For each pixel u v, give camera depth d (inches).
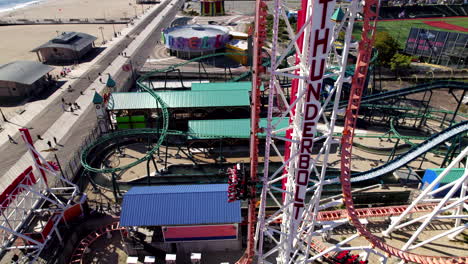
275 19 973.8
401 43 5890.8
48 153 2635.3
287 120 2866.6
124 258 1760.6
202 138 2664.9
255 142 1187.3
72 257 1743.4
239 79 3826.3
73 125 3088.1
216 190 1823.3
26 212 1791.3
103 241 1856.5
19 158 2596.0
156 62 5029.5
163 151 2785.4
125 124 2989.7
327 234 1827.0
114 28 7288.4
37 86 3809.1
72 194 1930.4
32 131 2982.3
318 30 927.0
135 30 6978.4
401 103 3651.6
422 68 4717.0
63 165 2472.9
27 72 3789.4
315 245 1769.2
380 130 3083.2
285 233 1341.0
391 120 3014.3
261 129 1175.6
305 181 1178.0
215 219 1700.3
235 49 5059.1
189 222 1686.8
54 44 4923.7
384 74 4601.4
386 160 2667.3
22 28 7342.5
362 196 2108.8
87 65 4795.8
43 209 1795.0
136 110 3075.8
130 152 2751.0
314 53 960.9
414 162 2630.4
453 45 4618.6
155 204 1748.3
